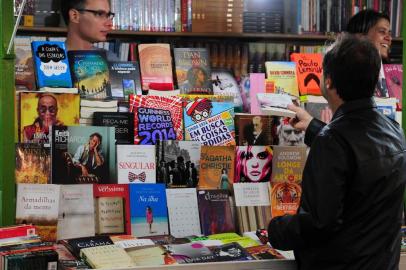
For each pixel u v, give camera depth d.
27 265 2.46
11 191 2.84
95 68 3.27
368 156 2.28
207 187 3.16
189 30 5.16
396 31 5.51
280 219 2.41
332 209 2.22
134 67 3.39
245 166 3.21
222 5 5.17
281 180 3.23
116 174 3.03
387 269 2.38
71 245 2.72
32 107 2.99
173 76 3.57
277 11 5.38
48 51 3.18
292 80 3.49
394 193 2.36
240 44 5.19
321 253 2.37
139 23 5.09
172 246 2.77
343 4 5.44
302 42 5.55
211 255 2.71
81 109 3.11
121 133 3.11
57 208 2.86
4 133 2.83
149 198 3.03
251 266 2.68
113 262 2.56
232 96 3.38
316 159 2.28
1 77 2.81
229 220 3.12
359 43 2.37
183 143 3.14
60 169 2.94
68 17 3.82
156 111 3.18
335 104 2.46
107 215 2.95
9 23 2.84
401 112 3.55
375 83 2.41
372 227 2.33
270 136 3.32
